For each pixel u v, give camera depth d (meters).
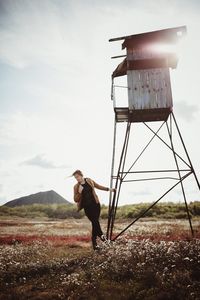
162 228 20.36
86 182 10.59
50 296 6.18
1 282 7.25
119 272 7.00
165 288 5.89
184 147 13.21
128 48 14.35
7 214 56.22
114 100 14.52
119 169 14.41
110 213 13.07
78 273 7.43
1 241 15.40
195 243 8.70
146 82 13.83
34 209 61.25
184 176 13.16
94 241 10.33
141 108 13.55
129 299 5.71
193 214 40.72
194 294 5.49
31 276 7.69
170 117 14.59
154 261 7.50
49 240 15.27
